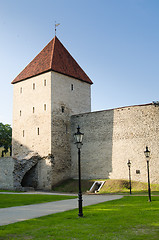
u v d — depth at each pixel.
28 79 36.31
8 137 53.53
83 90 38.12
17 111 37.28
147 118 27.75
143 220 10.28
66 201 17.98
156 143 26.72
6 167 31.58
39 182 31.97
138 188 25.59
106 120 30.95
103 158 30.38
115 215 11.38
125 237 7.89
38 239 7.77
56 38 39.06
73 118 34.59
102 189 26.41
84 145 32.47
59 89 34.06
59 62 35.41
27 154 33.94
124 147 28.83
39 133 33.31
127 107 29.36
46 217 11.22
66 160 33.19
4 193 25.75
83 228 9.07
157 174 26.14
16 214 12.36
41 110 33.62
